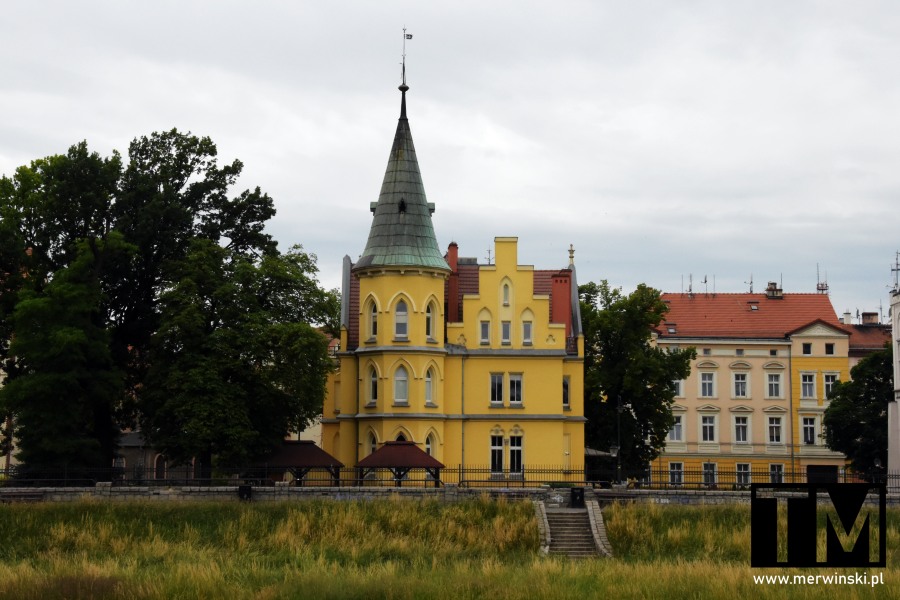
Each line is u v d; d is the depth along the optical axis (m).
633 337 84.81
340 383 80.56
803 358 109.62
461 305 81.50
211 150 79.88
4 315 72.56
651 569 49.62
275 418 72.62
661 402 86.31
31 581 45.72
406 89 80.50
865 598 44.00
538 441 78.12
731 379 109.88
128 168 77.69
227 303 72.81
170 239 75.38
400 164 79.06
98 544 57.19
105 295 71.31
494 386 78.62
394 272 77.00
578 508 63.69
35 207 74.31
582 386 80.31
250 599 44.06
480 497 64.00
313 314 76.56
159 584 45.44
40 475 67.50
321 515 61.53
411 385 76.38
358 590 44.78
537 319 79.12
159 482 67.31
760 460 108.62
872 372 94.12
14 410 69.50
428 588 45.19
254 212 80.62
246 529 59.94
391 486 68.31
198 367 69.88
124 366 76.38
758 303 113.06
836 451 97.06
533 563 51.16
